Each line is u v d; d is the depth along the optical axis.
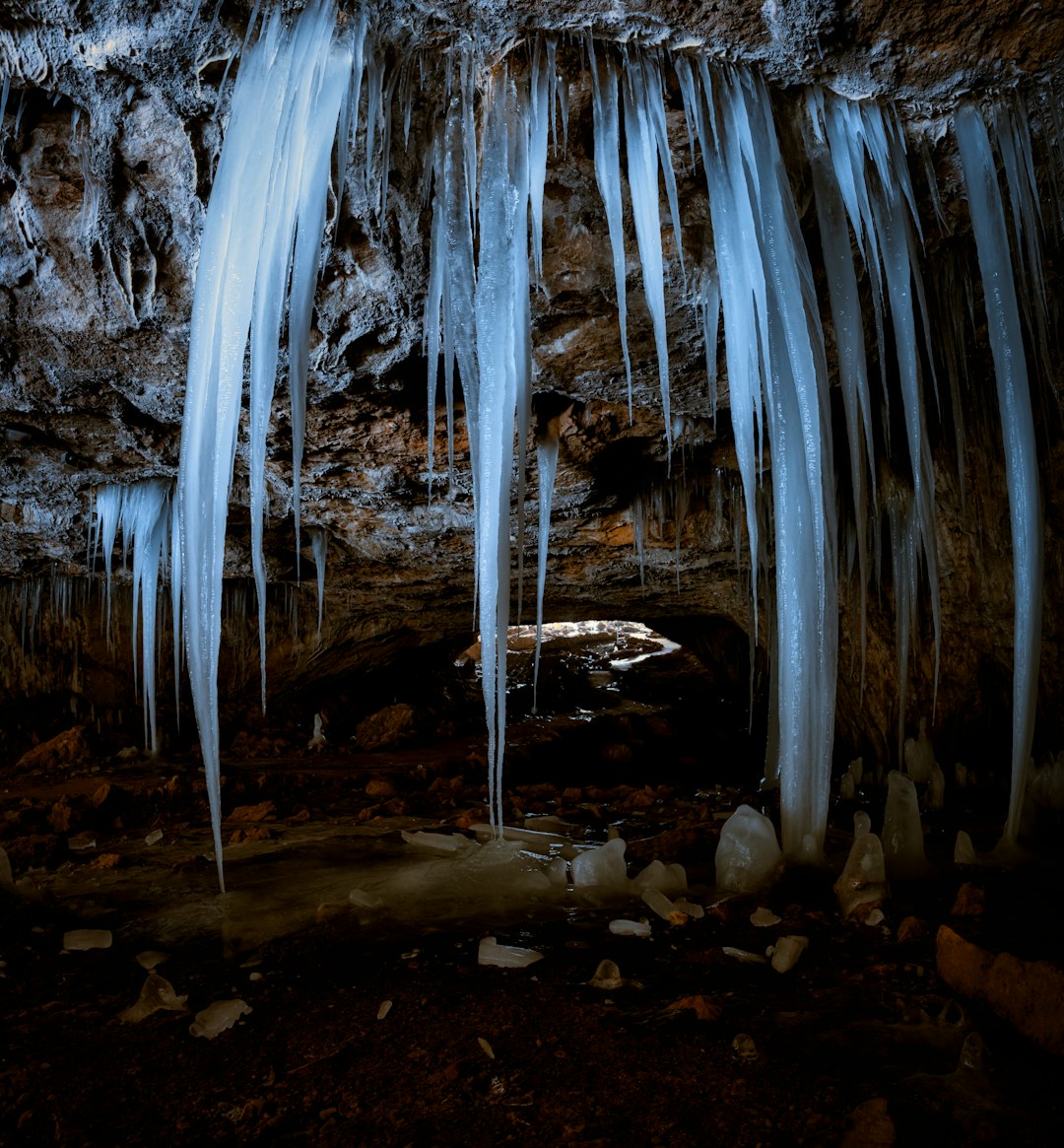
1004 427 3.02
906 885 3.35
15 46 2.13
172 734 9.47
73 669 9.02
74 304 3.11
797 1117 1.72
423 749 9.77
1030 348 3.94
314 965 2.75
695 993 2.38
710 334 3.22
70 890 3.79
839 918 2.98
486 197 2.53
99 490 5.32
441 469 4.89
